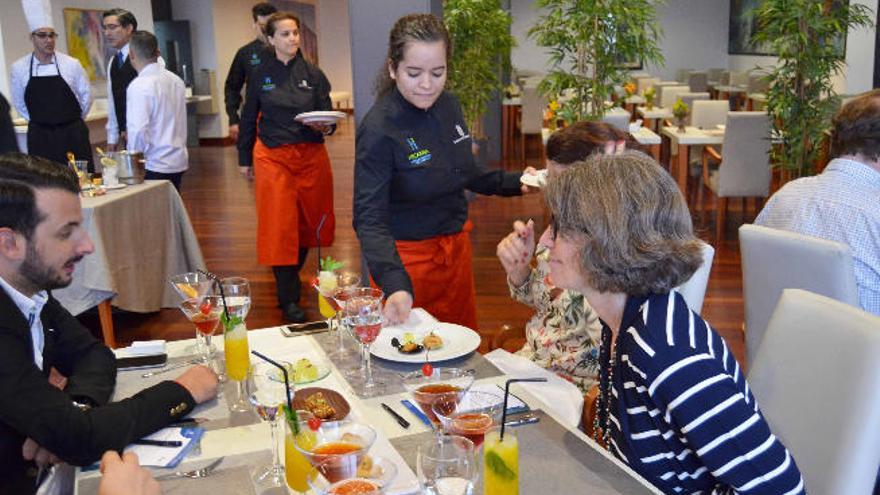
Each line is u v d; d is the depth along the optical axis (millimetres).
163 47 12664
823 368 1717
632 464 1472
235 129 5699
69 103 6062
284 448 1525
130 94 5066
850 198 2473
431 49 2490
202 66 12992
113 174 4469
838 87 8805
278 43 4734
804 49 6219
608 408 1624
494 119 10102
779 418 1795
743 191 6328
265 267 5891
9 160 1710
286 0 16312
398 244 2844
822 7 6203
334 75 19453
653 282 1399
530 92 9906
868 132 2434
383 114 2664
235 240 6699
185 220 4797
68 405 1642
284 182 4770
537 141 11734
